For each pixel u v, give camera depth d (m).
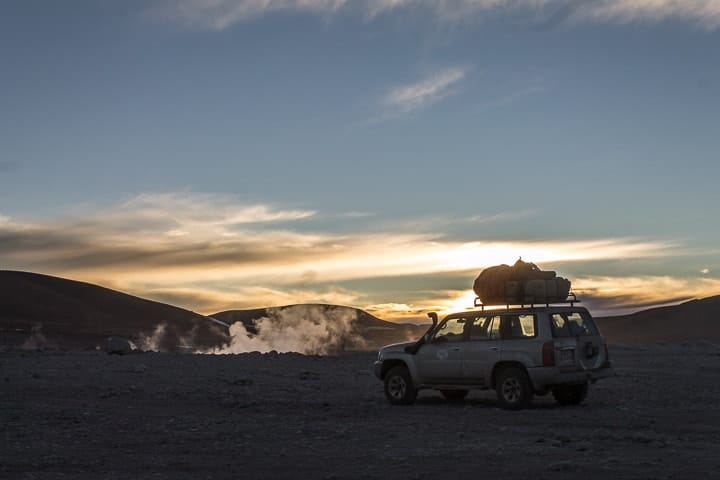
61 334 72.19
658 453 12.91
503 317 19.56
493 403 20.67
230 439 14.92
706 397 20.84
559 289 19.81
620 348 43.53
